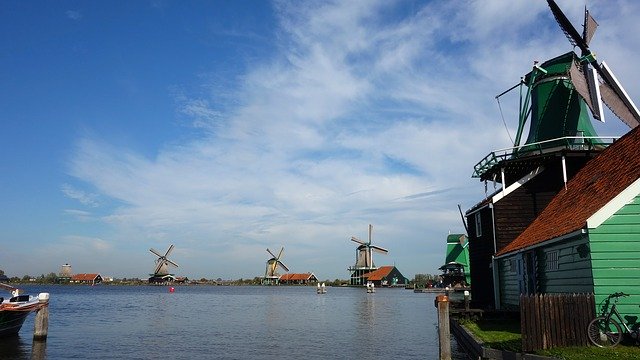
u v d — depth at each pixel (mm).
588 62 34750
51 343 29234
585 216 18078
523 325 14617
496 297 31766
